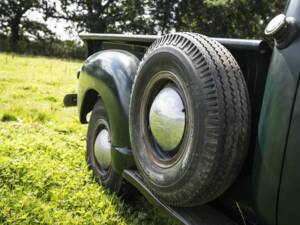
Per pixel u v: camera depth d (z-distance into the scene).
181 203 1.10
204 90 0.99
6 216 1.38
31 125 2.60
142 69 1.24
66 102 2.15
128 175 1.40
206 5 18.36
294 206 0.86
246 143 1.00
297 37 0.87
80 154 2.03
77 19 19.12
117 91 1.47
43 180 1.65
